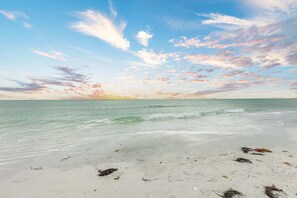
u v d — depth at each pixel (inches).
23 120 906.1
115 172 242.7
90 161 291.4
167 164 269.0
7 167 271.7
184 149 347.3
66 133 541.0
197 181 206.1
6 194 189.2
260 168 239.1
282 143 381.1
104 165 271.3
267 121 736.3
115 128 622.2
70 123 782.5
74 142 421.7
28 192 192.4
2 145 400.2
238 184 194.2
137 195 179.6
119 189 193.3
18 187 204.7
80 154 330.6
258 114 1031.6
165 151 337.7
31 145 398.6
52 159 305.4
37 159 307.0
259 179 204.7
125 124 713.6
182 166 257.9
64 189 197.2
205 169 242.5
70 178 226.5
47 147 382.0
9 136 503.8
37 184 211.5
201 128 580.7
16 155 331.0
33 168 265.3
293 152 315.3
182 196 174.7
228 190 181.9
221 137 438.0
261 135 458.6
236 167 245.6
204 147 357.4
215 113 1107.3
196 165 260.1
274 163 257.9
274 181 199.0
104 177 227.6
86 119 930.1
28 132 569.6
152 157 305.1
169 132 499.2
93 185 205.0
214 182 201.5
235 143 383.2
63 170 254.7
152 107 2005.4
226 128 573.6
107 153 333.1
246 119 807.1
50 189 197.9
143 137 439.5
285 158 280.8
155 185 199.8
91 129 610.5
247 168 240.2
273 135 459.2
